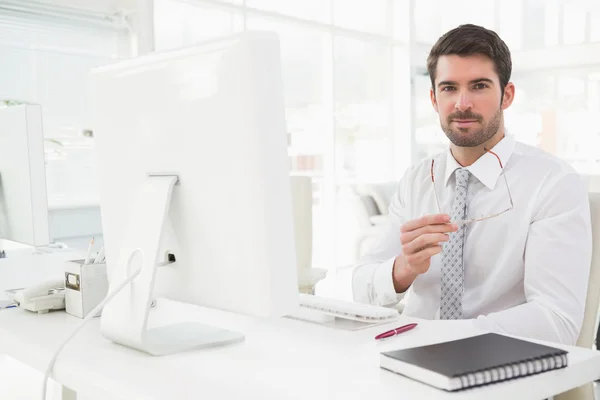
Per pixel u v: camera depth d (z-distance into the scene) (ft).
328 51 19.61
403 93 22.93
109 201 3.70
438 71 4.66
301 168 19.10
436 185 5.23
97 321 4.10
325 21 19.39
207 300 3.10
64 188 13.50
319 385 2.69
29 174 4.99
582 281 4.25
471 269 4.80
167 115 3.13
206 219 3.01
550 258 4.30
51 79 13.04
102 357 3.25
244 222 2.82
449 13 23.91
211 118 2.87
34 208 5.05
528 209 4.60
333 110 19.80
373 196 17.63
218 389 2.68
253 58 2.68
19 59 12.50
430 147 24.09
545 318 3.91
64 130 13.38
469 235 4.80
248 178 2.77
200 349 3.34
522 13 24.68
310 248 7.62
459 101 4.54
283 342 3.45
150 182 3.26
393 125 23.15
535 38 24.79
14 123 5.12
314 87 19.35
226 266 2.95
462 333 3.55
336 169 20.13
